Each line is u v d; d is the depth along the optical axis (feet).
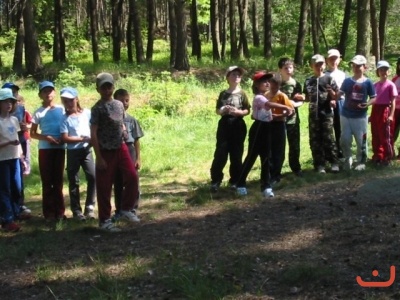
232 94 23.80
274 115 22.88
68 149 22.03
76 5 130.62
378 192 21.15
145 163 35.19
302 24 77.61
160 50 108.99
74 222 21.49
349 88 25.40
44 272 16.31
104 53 100.89
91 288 15.26
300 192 23.24
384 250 16.35
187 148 38.75
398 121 27.50
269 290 14.43
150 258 17.04
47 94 22.20
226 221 20.35
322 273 14.92
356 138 25.70
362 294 13.84
